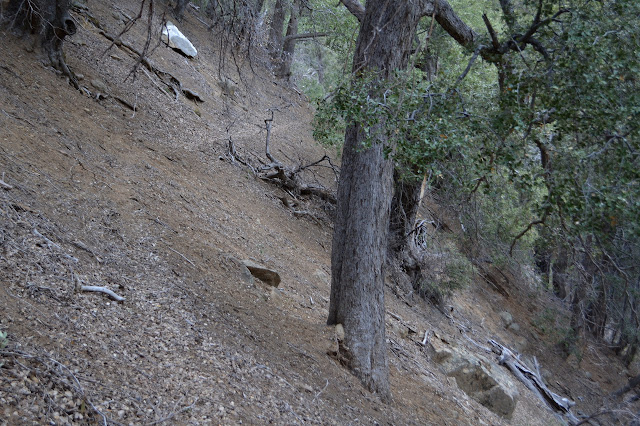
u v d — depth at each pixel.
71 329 5.18
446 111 6.66
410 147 6.39
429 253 16.97
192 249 8.94
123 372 4.99
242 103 21.98
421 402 9.63
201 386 5.41
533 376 17.31
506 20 7.71
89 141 10.26
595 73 6.53
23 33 11.04
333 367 8.05
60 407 4.12
